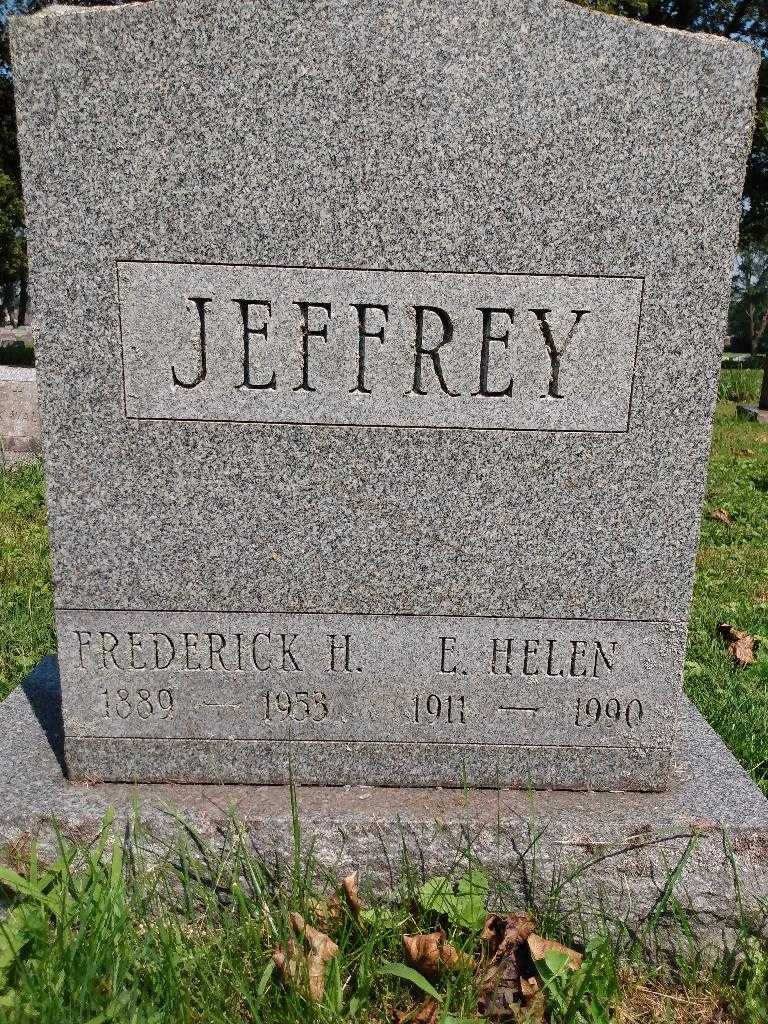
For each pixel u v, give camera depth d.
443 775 2.42
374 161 2.03
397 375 2.17
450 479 2.24
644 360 2.15
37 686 2.87
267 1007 1.88
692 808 2.32
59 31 1.94
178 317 2.12
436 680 2.37
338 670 2.36
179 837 2.18
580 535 2.27
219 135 2.01
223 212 2.06
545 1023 1.93
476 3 1.94
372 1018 1.95
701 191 2.04
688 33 1.98
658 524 2.26
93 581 2.29
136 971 1.91
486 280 2.11
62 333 2.12
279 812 2.28
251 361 2.16
